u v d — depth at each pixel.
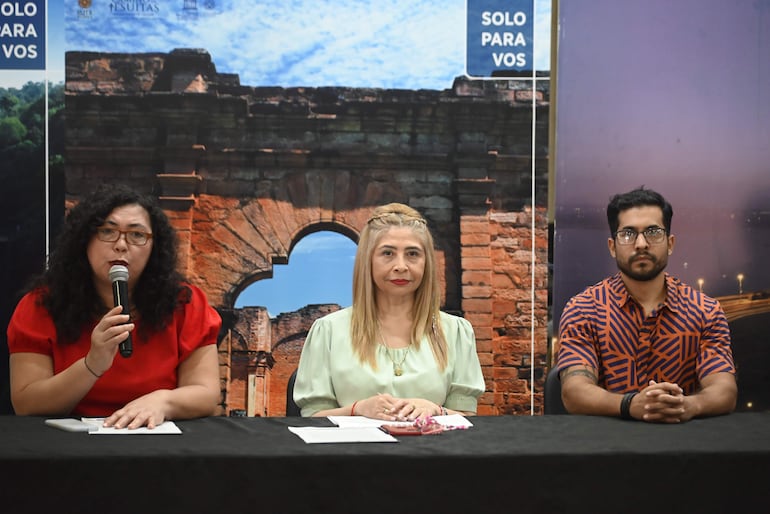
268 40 4.83
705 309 2.77
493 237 4.98
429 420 1.98
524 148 4.93
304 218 4.96
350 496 1.63
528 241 4.98
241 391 4.96
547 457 1.67
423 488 1.64
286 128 4.91
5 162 4.71
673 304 2.79
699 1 4.55
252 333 4.97
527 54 4.79
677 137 4.56
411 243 2.60
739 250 4.57
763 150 4.56
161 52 4.80
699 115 4.55
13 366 2.27
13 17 4.70
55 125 4.76
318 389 2.60
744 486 1.71
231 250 4.95
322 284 5.00
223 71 4.83
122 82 4.79
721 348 2.69
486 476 1.66
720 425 2.06
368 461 1.64
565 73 4.59
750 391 4.57
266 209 4.94
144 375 2.30
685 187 4.56
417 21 4.81
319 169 4.95
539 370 4.98
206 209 4.92
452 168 4.96
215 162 4.91
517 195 4.97
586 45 4.58
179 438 1.81
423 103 4.88
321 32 4.82
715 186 4.56
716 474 1.71
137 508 1.60
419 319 2.64
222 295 4.94
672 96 4.55
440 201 4.99
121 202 2.30
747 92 4.55
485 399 4.96
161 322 2.33
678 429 1.99
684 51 4.55
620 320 2.79
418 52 4.83
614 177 4.58
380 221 2.65
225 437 1.83
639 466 1.69
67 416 2.14
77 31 4.75
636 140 4.57
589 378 2.61
